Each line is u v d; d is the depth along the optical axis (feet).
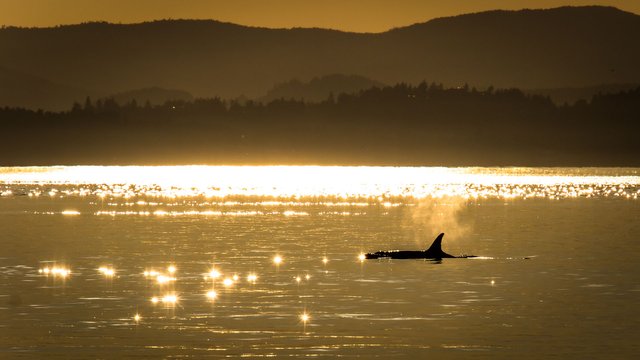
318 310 481.05
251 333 430.20
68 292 535.60
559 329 436.35
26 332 430.61
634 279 579.48
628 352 395.55
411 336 424.05
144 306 492.95
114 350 400.26
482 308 485.56
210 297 520.42
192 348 402.93
